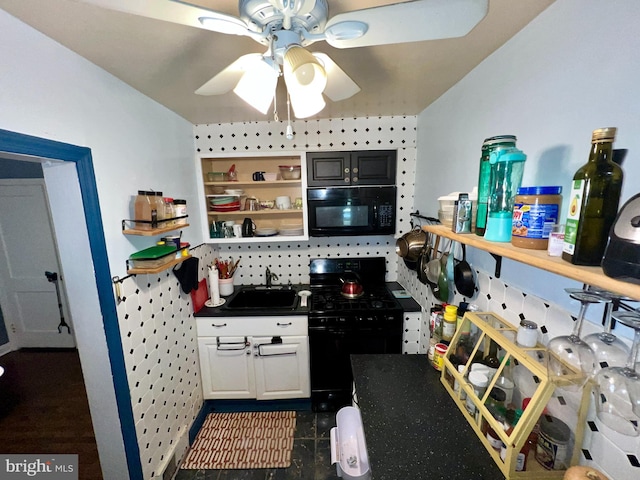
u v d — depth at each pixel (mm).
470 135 1280
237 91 812
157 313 1514
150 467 1433
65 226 1084
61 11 794
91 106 1105
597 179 533
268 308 1997
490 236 826
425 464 808
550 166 835
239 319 1961
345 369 1975
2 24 792
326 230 2020
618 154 644
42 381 2441
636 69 595
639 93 593
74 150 1018
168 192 1675
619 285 446
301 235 2102
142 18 830
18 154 854
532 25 882
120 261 1248
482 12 584
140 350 1367
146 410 1405
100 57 1066
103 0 530
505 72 1024
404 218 2193
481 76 1178
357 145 2102
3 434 1913
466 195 997
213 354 2004
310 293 2143
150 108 1500
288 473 1652
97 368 1199
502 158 797
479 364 961
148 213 1286
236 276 2406
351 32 656
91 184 1090
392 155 1973
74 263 1113
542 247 684
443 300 1445
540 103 864
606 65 657
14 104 829
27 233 2770
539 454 772
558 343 703
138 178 1394
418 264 1688
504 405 870
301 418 2037
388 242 2377
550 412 811
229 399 2086
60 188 1059
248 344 1985
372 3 782
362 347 1933
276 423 1997
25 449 1802
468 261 1327
